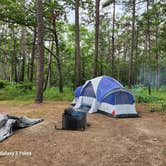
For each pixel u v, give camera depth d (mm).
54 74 36688
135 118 10852
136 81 42406
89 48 33281
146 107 13820
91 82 12766
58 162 5941
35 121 9227
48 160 6051
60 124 9172
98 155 6309
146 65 41469
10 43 33469
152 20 25328
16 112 11633
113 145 6992
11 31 31406
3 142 7277
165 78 32594
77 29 18281
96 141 7309
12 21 19062
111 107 11047
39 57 14945
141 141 7363
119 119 10539
